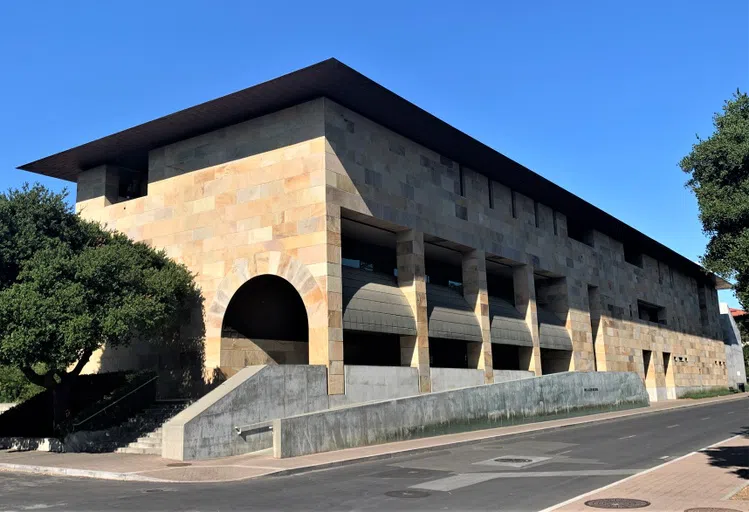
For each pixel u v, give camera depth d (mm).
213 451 19484
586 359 40688
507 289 40469
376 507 11711
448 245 31656
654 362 52688
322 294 23859
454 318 30219
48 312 20312
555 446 21375
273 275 25312
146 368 27906
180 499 13016
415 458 19250
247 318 27219
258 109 26359
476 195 33469
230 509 11773
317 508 11727
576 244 42469
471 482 14398
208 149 28078
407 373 26703
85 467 18203
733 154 13281
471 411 26984
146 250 26609
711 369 67500
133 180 32875
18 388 34562
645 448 20297
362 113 26938
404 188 28562
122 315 21297
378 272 30594
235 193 26891
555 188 36812
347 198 25484
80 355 25016
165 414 24297
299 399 22203
